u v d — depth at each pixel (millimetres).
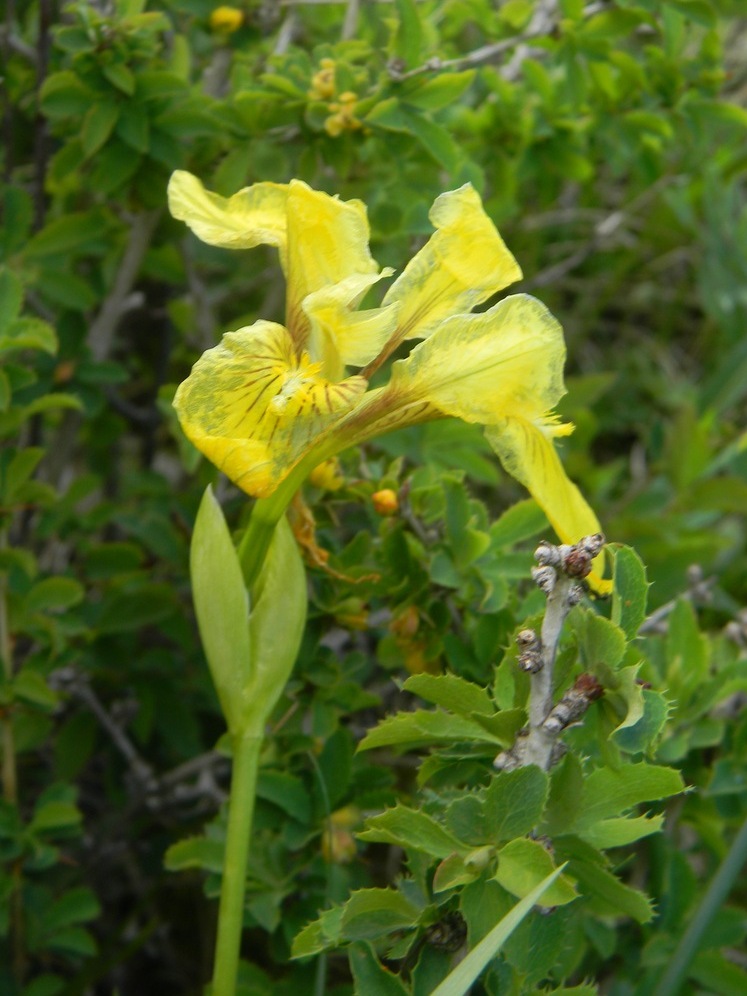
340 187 487
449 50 500
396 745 397
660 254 776
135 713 536
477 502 414
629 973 421
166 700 500
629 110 497
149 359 615
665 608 428
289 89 444
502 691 337
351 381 339
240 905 352
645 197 722
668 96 493
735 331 709
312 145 453
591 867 330
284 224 369
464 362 346
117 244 528
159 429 585
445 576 397
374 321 347
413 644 407
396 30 439
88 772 566
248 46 478
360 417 348
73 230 466
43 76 460
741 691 414
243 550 353
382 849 493
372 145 482
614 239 758
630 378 748
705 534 586
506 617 402
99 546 500
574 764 322
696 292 801
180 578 509
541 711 319
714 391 691
